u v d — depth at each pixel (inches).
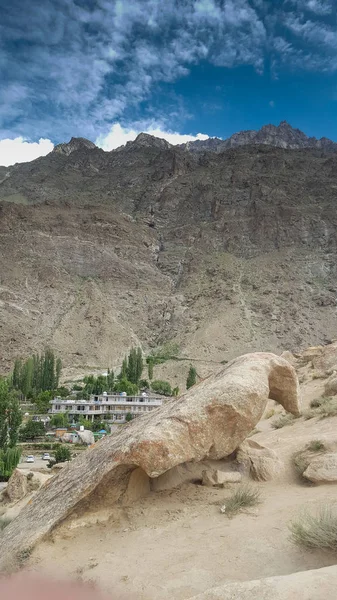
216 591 174.9
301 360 1460.4
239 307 6948.8
